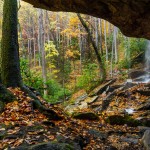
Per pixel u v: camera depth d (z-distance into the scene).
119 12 6.25
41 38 27.77
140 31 6.81
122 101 14.32
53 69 36.66
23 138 5.62
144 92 14.44
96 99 16.59
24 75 14.02
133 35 7.11
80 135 7.17
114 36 29.72
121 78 19.91
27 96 8.81
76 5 6.45
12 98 7.93
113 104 14.14
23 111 7.52
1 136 5.64
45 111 8.10
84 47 40.94
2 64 9.41
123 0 5.85
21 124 6.45
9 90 8.28
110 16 6.54
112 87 17.28
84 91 19.80
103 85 18.44
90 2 6.22
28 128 6.24
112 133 8.96
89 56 33.31
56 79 33.03
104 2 6.12
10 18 9.55
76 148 5.64
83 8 6.49
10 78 9.29
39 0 6.73
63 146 5.17
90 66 21.83
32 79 14.11
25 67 13.93
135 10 6.05
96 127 9.48
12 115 7.09
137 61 24.20
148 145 7.03
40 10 27.95
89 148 6.71
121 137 8.45
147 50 24.12
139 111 12.49
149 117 11.09
